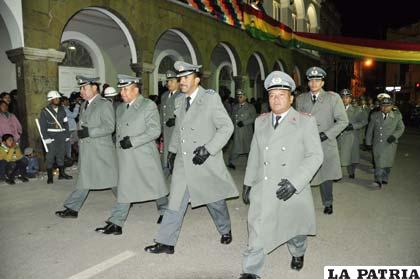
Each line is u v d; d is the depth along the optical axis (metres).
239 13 14.92
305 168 3.35
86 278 3.76
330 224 5.38
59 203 6.42
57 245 4.58
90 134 5.27
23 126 8.73
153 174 5.05
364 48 14.91
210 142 4.12
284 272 3.90
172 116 7.12
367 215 5.81
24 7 8.35
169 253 4.31
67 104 9.62
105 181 5.48
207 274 3.86
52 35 8.91
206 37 14.37
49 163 7.95
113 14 10.66
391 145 7.78
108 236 4.88
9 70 10.27
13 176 7.89
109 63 13.43
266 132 3.54
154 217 5.70
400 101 36.75
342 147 8.19
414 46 14.06
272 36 16.33
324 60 30.52
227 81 20.55
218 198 4.36
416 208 6.21
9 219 5.57
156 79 15.07
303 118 3.50
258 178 3.56
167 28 12.32
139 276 3.80
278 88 3.41
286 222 3.50
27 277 3.79
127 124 4.96
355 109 8.80
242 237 4.88
